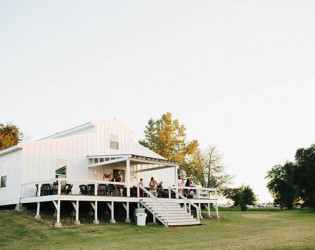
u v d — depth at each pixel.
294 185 45.28
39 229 14.61
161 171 28.91
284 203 52.69
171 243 12.02
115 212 20.77
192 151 44.06
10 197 19.83
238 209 46.69
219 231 16.09
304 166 43.84
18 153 19.95
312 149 45.56
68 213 19.17
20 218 16.72
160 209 19.31
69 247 11.14
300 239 12.74
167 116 44.84
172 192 24.16
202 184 47.97
